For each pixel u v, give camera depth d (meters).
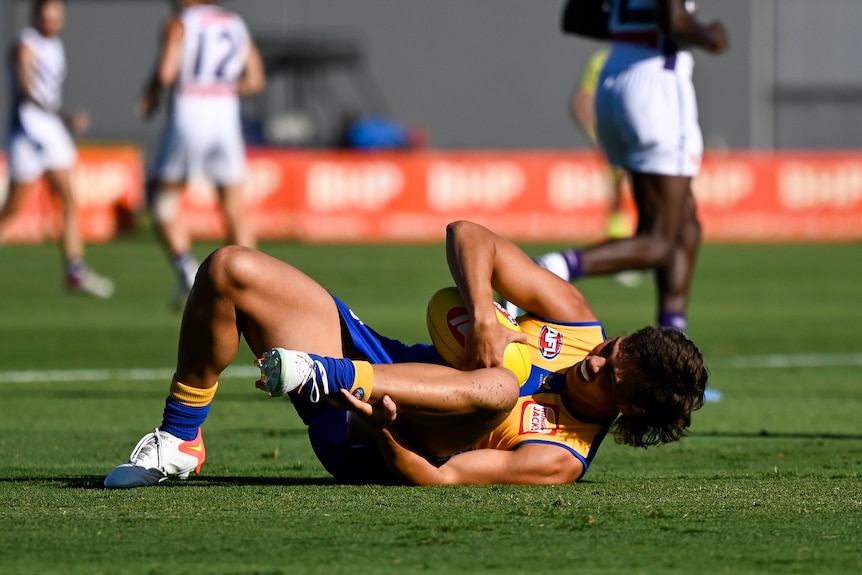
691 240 24.61
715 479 15.06
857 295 48.91
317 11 101.56
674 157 24.28
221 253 13.51
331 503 12.90
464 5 102.56
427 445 13.89
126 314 41.34
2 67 96.88
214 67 40.28
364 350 13.82
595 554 10.69
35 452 18.03
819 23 102.81
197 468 14.50
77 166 73.50
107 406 23.66
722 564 10.38
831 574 10.07
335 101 102.12
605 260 23.84
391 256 64.88
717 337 36.28
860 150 103.81
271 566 10.25
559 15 102.88
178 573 10.04
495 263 14.23
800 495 13.56
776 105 103.50
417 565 10.30
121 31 99.56
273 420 22.00
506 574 10.04
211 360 13.87
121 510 12.57
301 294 13.58
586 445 14.36
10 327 37.56
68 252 46.97
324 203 73.44
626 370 13.91
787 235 75.75
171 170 40.12
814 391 26.25
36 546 10.95
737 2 102.31
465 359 13.58
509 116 103.31
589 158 74.00
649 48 24.61
